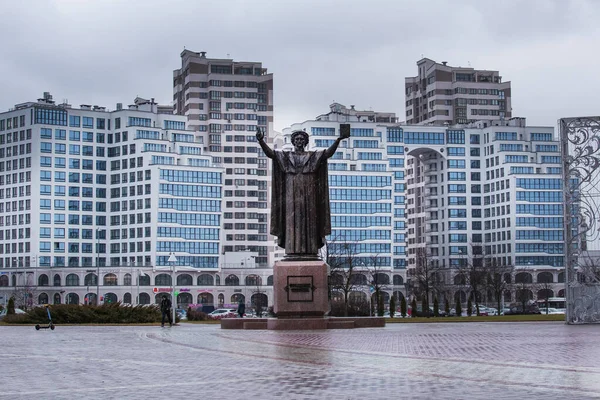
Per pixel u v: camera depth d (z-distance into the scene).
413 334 46.38
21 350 36.16
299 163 52.34
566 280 63.31
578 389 20.66
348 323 52.31
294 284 50.84
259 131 52.78
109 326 68.81
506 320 79.12
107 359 30.78
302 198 52.12
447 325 65.25
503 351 32.78
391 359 29.09
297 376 24.17
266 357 30.38
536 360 28.53
